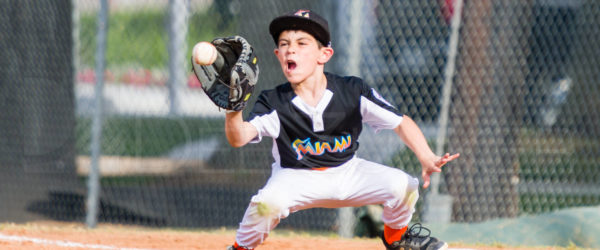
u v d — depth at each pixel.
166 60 41.62
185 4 36.41
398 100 31.83
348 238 22.00
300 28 12.37
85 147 37.66
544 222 21.33
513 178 28.72
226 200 30.77
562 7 34.28
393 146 32.16
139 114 38.25
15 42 32.91
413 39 31.19
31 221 27.62
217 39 10.88
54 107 33.53
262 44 33.56
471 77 28.75
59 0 33.62
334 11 31.09
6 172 32.41
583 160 34.06
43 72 33.41
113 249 17.70
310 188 12.77
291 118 12.69
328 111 12.73
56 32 33.66
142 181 34.62
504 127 28.77
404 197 12.98
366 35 30.61
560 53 34.75
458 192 28.45
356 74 22.84
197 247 18.39
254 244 13.12
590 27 34.75
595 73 35.41
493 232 21.36
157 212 29.78
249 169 30.69
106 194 32.25
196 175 33.69
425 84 30.92
